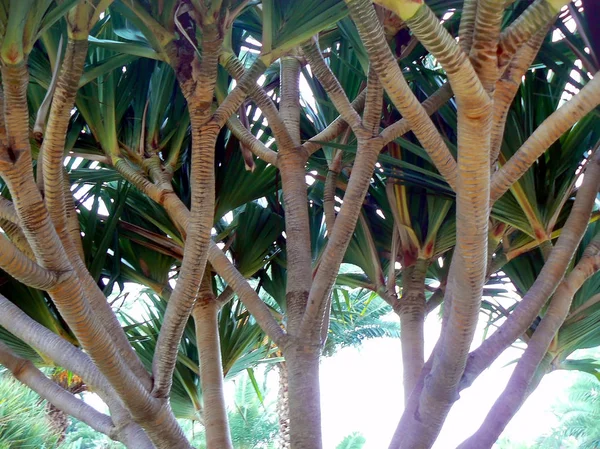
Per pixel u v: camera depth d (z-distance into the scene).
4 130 1.09
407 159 2.09
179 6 1.38
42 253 1.17
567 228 1.60
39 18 1.05
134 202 2.27
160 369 1.48
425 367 1.48
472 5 1.11
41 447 3.19
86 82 1.66
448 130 2.05
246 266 2.32
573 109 1.22
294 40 1.46
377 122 1.58
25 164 1.10
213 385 1.96
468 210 1.04
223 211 2.21
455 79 0.89
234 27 2.03
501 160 1.85
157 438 1.46
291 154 1.91
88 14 1.22
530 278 2.21
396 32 1.78
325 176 2.28
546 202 1.87
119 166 1.89
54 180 1.41
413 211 2.16
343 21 1.74
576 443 12.64
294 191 1.88
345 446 9.56
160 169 1.90
